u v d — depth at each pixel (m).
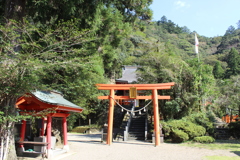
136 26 22.39
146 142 13.52
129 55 35.47
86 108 13.91
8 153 7.05
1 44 7.00
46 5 9.30
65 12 9.74
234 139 14.02
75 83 11.00
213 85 17.11
